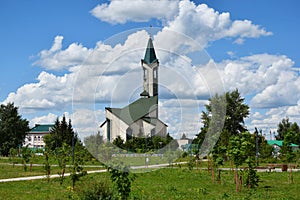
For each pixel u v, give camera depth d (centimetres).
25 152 2994
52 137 5725
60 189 1703
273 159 4262
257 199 1376
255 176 1759
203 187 1742
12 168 3195
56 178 2242
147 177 2231
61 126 6259
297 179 2205
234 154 1566
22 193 1603
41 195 1518
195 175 2350
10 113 7406
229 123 4822
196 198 1387
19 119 7444
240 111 4872
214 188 1714
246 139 1602
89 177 2055
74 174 1645
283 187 1781
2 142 7212
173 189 1631
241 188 1659
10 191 1672
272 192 1591
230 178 2188
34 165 3566
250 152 1766
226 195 1444
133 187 1691
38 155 4912
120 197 1043
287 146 2095
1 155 7138
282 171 2842
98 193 1016
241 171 1677
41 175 2545
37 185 1906
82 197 1022
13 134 7269
